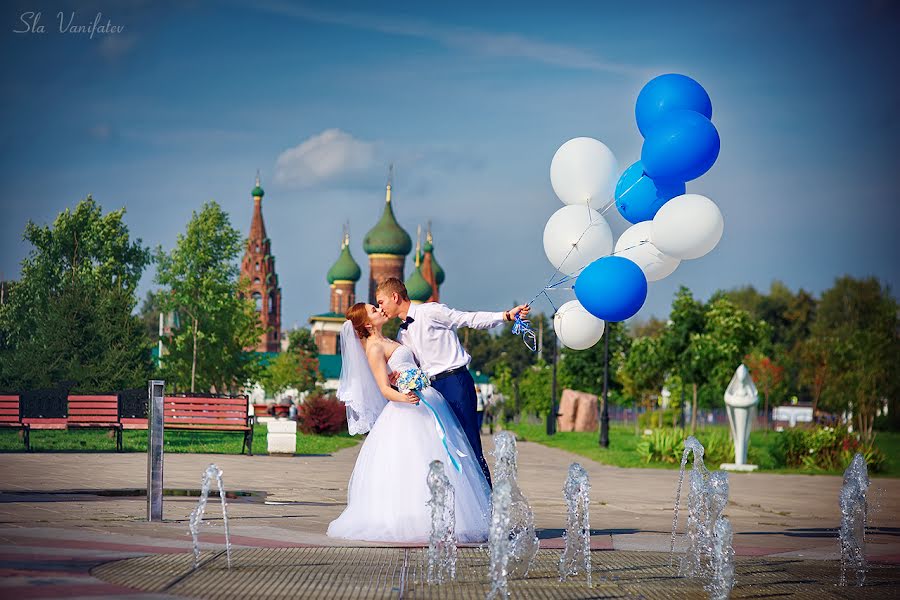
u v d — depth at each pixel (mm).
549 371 58219
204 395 20344
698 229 8016
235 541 7734
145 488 11914
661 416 49281
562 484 16000
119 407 19375
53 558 6527
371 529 7906
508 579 6496
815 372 57625
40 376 33312
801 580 6812
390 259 126750
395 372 8234
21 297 52906
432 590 5852
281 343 123125
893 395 48688
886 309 58375
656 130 8172
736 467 22688
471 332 102000
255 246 122625
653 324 104062
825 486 17344
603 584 6344
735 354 42062
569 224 8594
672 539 8445
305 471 16328
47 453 18516
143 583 5734
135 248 55469
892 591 6406
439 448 8055
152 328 111562
